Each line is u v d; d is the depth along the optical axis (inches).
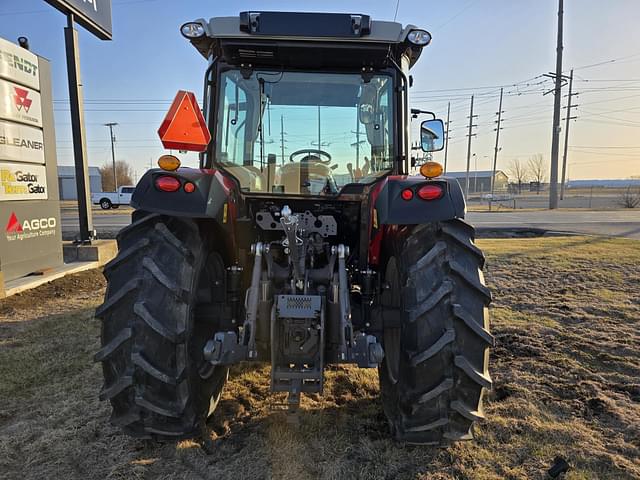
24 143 257.3
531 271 284.7
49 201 277.9
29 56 261.4
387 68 114.0
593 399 121.6
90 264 299.1
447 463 95.4
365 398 124.3
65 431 105.7
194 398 95.3
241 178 116.0
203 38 109.0
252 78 113.9
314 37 105.2
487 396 125.0
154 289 89.6
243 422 111.3
